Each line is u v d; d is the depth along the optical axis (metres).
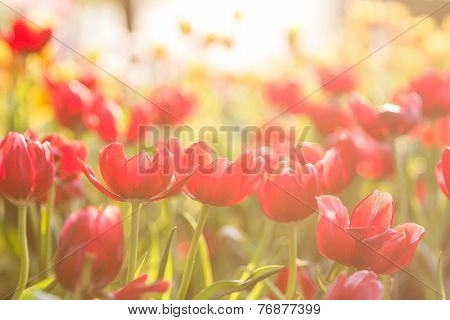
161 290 1.04
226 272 1.68
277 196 1.17
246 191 1.15
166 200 1.43
